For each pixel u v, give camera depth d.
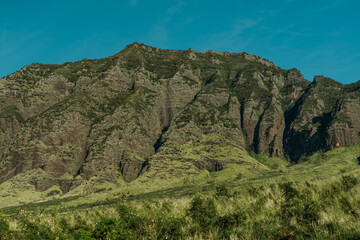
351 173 19.69
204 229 14.24
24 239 13.72
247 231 12.56
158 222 14.82
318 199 15.01
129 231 13.84
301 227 11.62
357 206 13.27
